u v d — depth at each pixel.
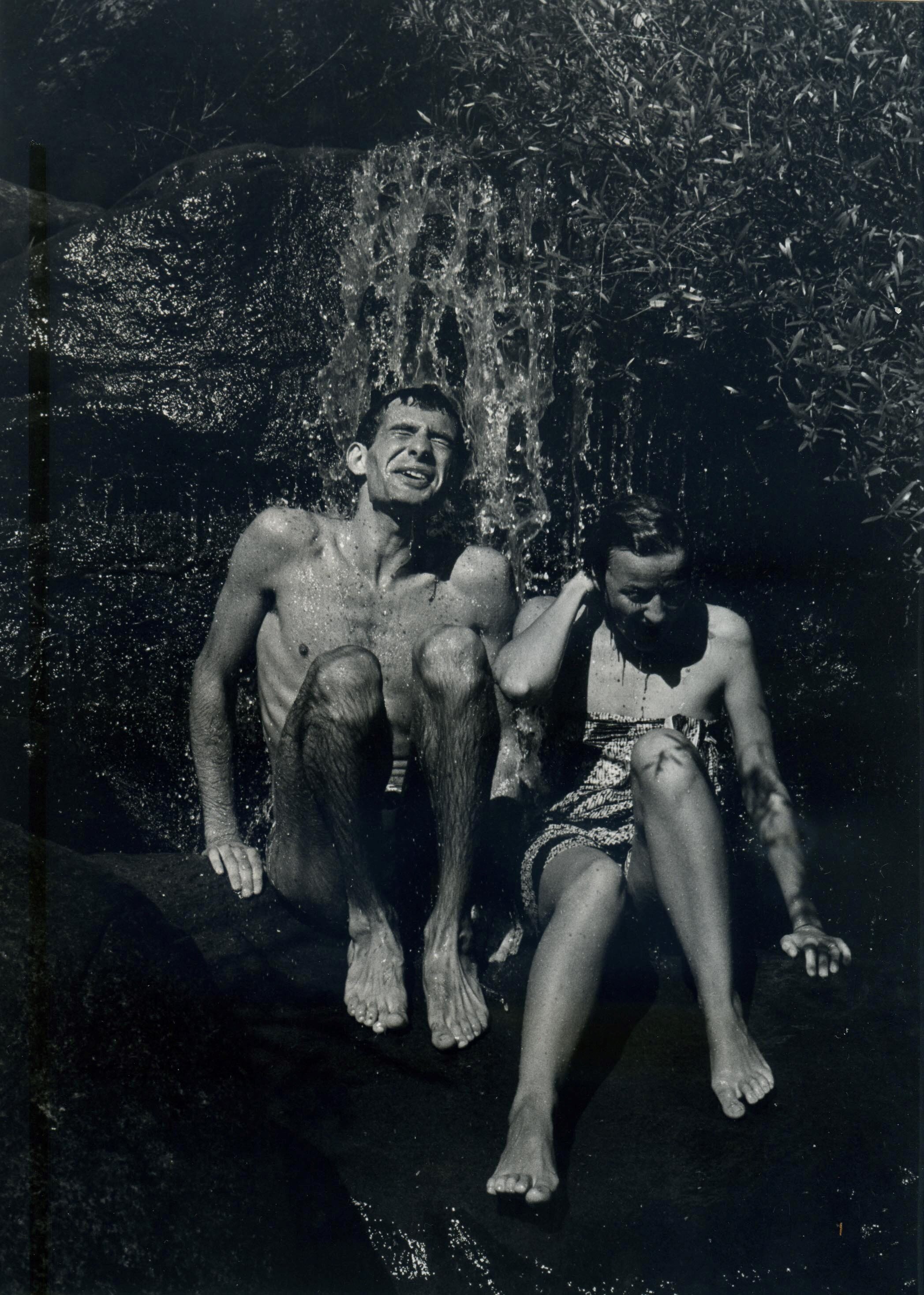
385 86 5.83
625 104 4.60
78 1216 2.17
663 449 4.65
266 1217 2.34
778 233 4.36
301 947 3.01
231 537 4.46
